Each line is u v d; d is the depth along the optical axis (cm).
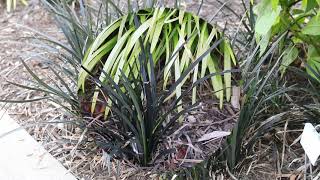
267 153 188
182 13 184
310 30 182
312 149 165
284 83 197
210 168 177
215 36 182
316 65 192
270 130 194
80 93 183
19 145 197
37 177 183
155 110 169
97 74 185
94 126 181
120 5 247
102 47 185
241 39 224
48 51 224
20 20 269
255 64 196
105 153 181
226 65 177
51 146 195
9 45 250
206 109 180
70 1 263
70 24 217
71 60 206
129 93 166
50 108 210
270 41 208
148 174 176
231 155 176
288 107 198
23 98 219
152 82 168
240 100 180
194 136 177
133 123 175
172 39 182
